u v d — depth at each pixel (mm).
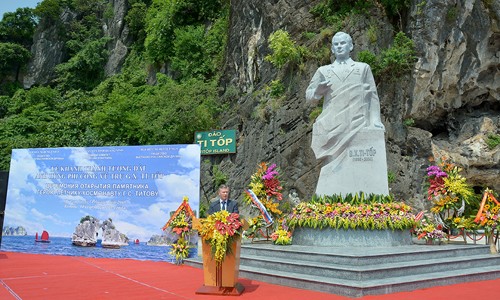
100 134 25484
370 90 11125
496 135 20578
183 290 7441
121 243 12133
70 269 10000
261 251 10023
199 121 22766
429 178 13031
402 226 10211
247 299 6711
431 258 9125
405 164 18875
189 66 26750
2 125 30438
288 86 20641
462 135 21078
